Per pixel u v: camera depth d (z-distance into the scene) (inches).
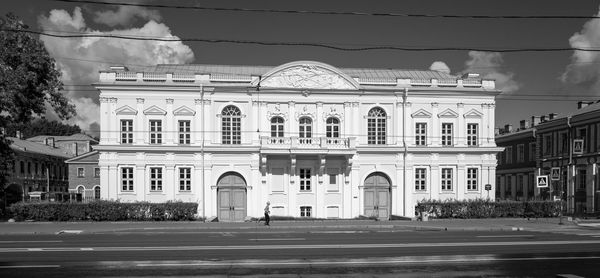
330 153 1643.7
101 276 518.0
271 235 1003.3
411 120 1728.6
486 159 1753.2
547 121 2282.2
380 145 1707.7
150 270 550.3
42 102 1557.6
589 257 642.8
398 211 1708.9
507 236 962.7
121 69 1710.1
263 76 1674.5
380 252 692.1
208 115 1660.9
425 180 1731.1
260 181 1668.3
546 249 727.1
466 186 1742.1
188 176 1656.0
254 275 520.4
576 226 1259.8
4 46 1432.1
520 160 2529.5
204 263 594.6
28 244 815.1
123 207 1472.7
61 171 3307.1
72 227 1206.9
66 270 551.8
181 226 1238.3
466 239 888.3
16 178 2642.7
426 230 1163.3
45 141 3531.0
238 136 1676.9
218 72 1889.8
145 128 1640.0
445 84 1750.7
